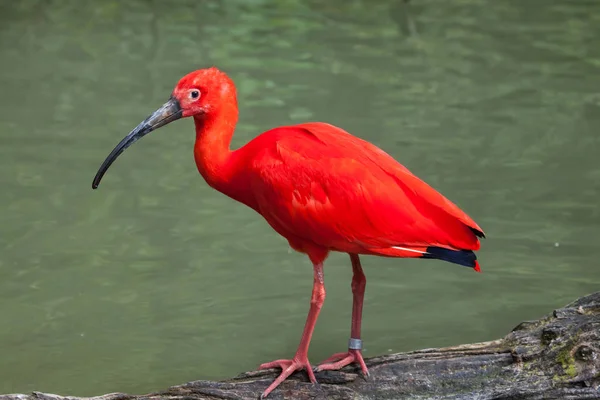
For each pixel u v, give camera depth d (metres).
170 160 14.88
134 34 19.89
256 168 7.62
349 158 7.41
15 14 21.17
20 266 11.93
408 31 20.00
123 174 14.38
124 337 10.65
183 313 11.16
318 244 7.69
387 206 7.30
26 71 17.89
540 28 20.11
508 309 11.03
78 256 12.20
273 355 10.34
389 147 14.67
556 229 12.62
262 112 15.91
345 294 11.62
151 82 17.36
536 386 7.19
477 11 21.31
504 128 15.52
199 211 13.51
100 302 11.30
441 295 11.50
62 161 14.51
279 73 17.78
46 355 10.31
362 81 17.42
